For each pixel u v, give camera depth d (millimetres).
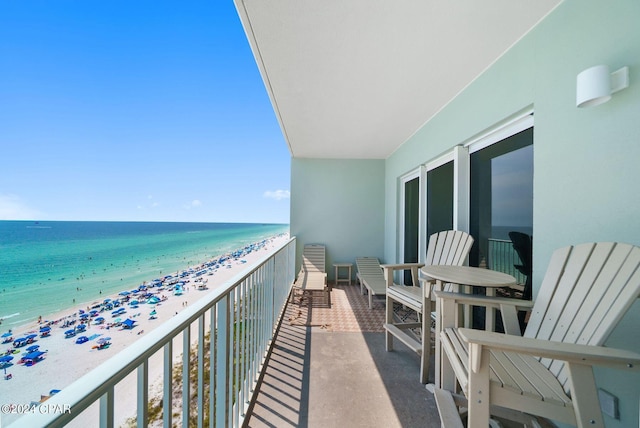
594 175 1396
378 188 5586
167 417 802
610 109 1325
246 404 1627
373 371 2098
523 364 1247
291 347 2494
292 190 5543
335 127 3754
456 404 1468
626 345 1250
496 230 2299
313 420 1581
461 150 2709
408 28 1820
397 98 2846
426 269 1965
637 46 1222
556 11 1620
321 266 5297
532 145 1928
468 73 2367
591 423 904
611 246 1174
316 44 2000
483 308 2383
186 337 906
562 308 1284
